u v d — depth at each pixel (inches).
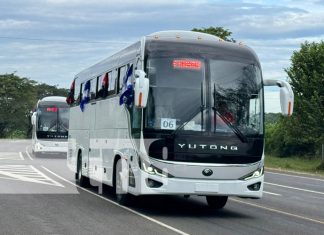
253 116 528.4
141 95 496.7
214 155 512.7
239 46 547.8
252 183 522.0
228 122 519.5
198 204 636.1
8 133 4436.5
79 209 557.3
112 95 634.2
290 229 478.3
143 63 520.4
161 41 528.4
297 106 1765.5
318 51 1801.2
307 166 1772.9
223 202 597.6
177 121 512.1
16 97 4471.0
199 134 512.4
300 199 741.9
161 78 518.0
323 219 553.0
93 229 443.8
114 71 636.7
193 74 522.6
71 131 887.1
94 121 719.7
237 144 518.6
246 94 529.0
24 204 585.0
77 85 861.2
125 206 584.4
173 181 506.3
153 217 517.0
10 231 429.7
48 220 485.1
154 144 507.8
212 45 536.7
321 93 1748.3
